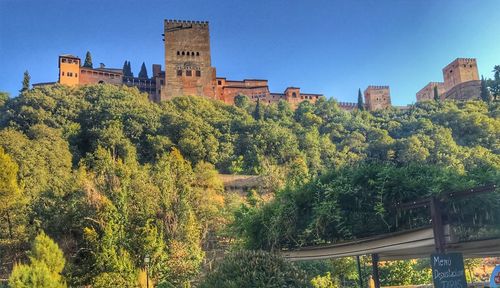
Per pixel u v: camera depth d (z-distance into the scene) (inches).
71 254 963.3
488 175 253.4
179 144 2903.5
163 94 4138.8
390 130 3654.0
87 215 956.0
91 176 1235.9
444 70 5506.9
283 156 2965.1
